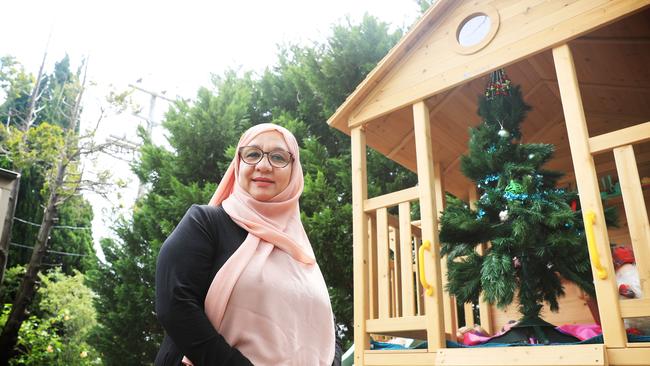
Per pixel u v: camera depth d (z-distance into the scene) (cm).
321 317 138
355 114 395
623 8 281
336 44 861
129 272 810
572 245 277
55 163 1104
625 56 374
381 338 451
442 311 306
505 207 309
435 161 486
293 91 940
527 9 321
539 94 435
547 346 256
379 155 776
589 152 276
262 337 122
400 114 418
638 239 255
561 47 302
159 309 117
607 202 421
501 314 454
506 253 292
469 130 337
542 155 310
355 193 374
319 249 689
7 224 710
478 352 276
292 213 156
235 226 139
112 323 805
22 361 975
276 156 155
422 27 363
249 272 127
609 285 251
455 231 313
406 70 372
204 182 862
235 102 894
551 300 293
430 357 298
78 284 1120
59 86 1636
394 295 412
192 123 873
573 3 302
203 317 116
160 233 816
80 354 1027
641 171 443
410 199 344
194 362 113
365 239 362
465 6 352
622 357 239
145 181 923
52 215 1082
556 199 295
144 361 805
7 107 1620
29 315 1111
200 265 125
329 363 136
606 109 442
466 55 342
